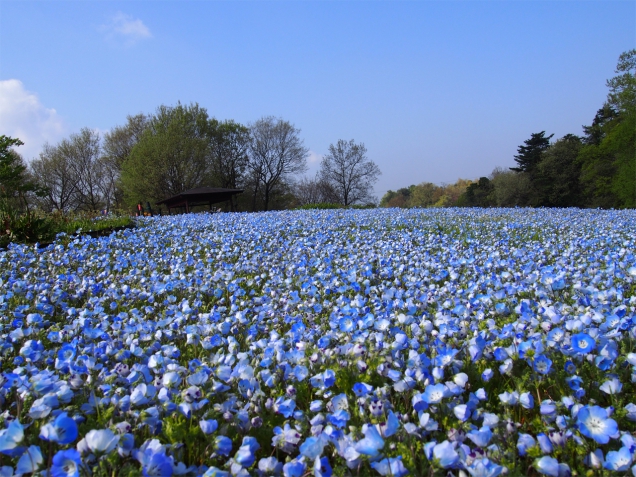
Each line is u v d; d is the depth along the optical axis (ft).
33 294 17.21
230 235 36.11
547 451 6.12
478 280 17.85
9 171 122.42
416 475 5.85
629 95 129.18
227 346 11.35
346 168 206.28
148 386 7.54
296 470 5.64
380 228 41.98
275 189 204.23
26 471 5.25
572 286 15.88
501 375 9.15
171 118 179.73
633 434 6.83
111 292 17.02
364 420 6.89
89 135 190.60
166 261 25.23
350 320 11.71
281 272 21.93
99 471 5.65
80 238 35.04
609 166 146.41
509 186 176.96
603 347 8.98
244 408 7.55
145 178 157.07
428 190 296.10
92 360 8.83
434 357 9.19
